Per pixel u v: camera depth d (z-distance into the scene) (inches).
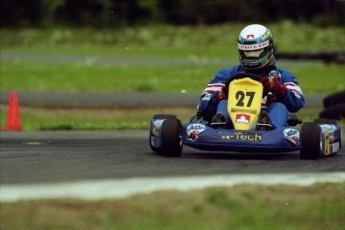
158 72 4269.2
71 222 693.9
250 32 1195.3
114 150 1280.8
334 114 1975.9
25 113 2492.6
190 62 5196.9
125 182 818.8
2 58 5182.1
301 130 1130.7
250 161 1101.1
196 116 1244.5
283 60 5403.5
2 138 1665.8
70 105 2596.0
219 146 1104.2
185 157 1157.7
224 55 6102.4
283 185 840.3
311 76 4165.8
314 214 751.7
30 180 863.1
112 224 693.9
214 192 785.6
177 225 697.0
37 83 3526.1
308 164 1075.3
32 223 689.0
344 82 3833.7
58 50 6284.5
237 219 727.1
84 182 811.4
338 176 898.7
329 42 7864.2
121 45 7140.8
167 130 1141.1
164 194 775.1
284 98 1186.0
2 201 736.3
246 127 1132.5
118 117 2469.2
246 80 1167.0
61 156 1138.0
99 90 3284.9
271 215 741.9
